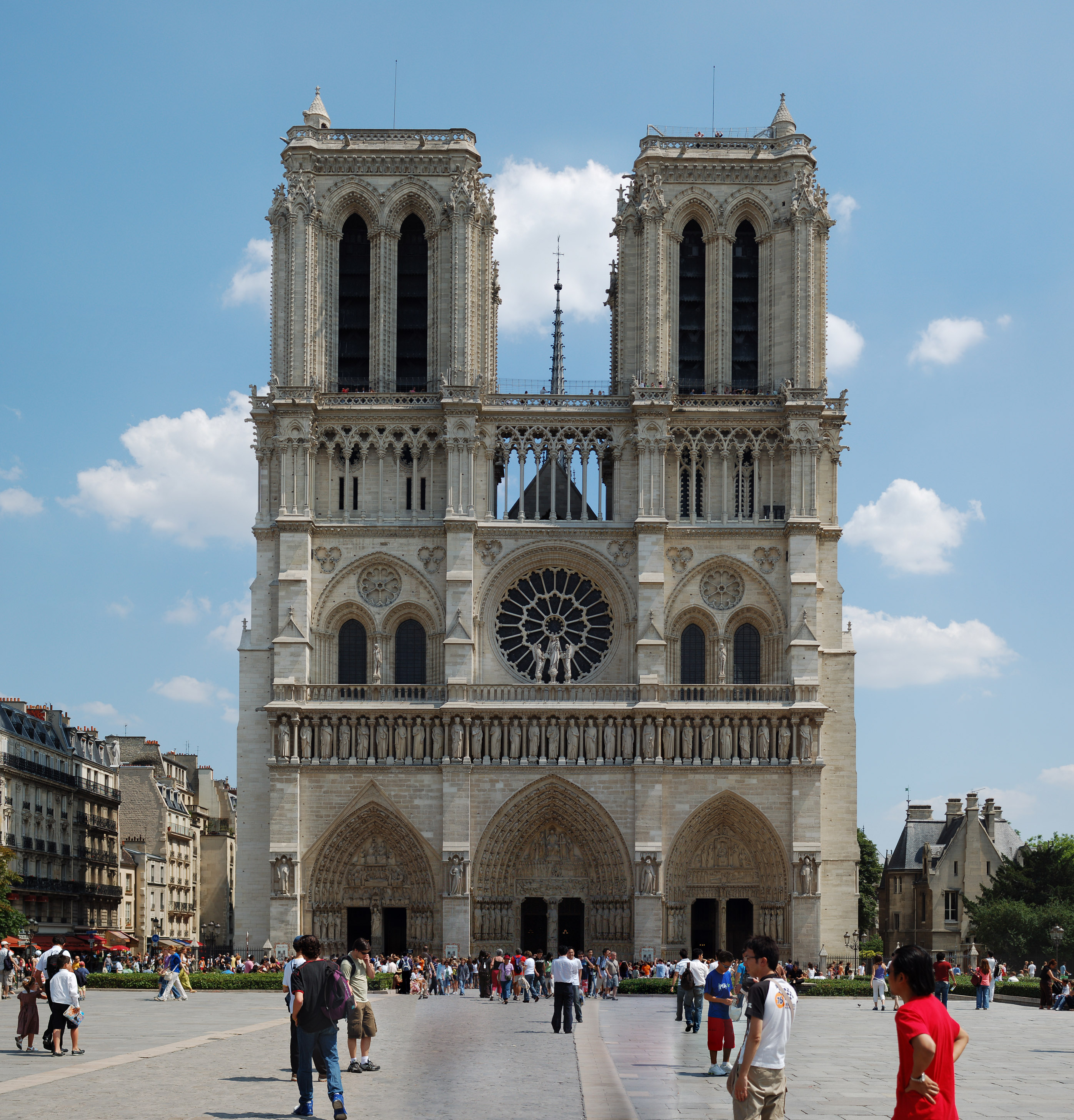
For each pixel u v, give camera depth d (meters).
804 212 131.75
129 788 174.75
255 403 129.62
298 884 122.06
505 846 123.44
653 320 130.25
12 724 136.38
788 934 122.75
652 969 119.50
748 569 128.25
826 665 128.25
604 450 130.88
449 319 131.38
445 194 132.88
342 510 129.88
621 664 127.38
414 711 124.12
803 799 122.88
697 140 134.25
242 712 126.88
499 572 128.50
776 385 131.75
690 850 124.44
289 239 131.12
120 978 107.88
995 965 107.06
